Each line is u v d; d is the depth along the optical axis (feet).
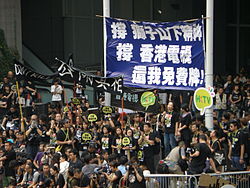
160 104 178.81
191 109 186.39
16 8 233.96
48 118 181.16
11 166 151.43
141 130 155.43
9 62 225.56
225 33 261.85
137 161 130.11
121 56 163.43
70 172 133.49
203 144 130.11
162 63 161.48
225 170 138.10
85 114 173.99
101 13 247.91
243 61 269.64
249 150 143.74
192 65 159.74
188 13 253.03
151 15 253.85
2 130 183.52
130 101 161.48
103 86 161.17
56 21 243.60
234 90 197.16
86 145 157.58
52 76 167.73
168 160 138.00
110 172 139.64
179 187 127.65
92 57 247.70
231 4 268.00
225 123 157.17
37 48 243.60
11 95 196.85
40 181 142.82
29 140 162.81
